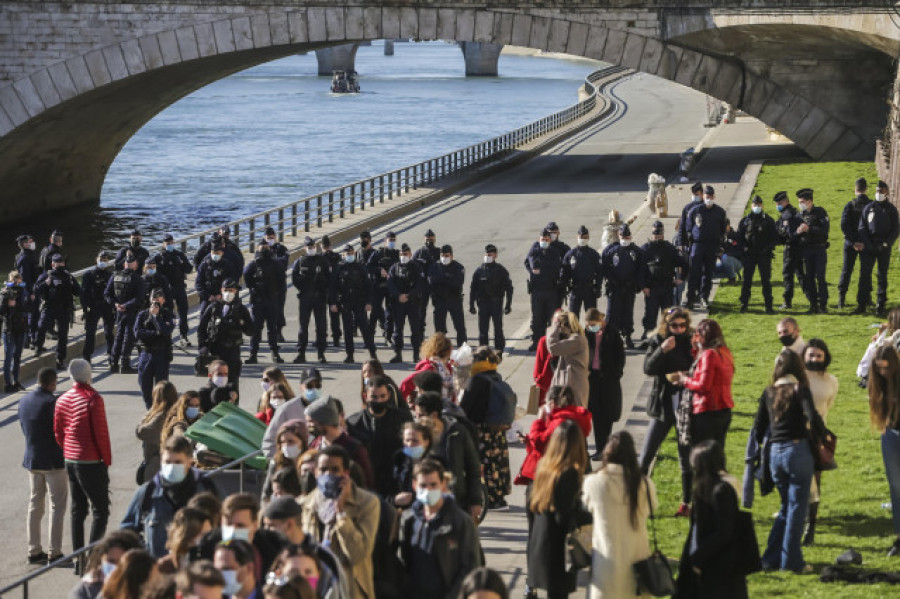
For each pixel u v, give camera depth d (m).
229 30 106.19
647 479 19.38
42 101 106.88
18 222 124.88
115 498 33.22
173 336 54.34
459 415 23.23
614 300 45.19
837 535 25.81
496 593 14.84
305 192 148.62
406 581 19.12
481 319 46.22
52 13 105.88
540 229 79.19
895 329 33.88
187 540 17.27
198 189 151.38
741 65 107.88
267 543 17.38
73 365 28.11
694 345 28.16
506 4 106.50
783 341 28.06
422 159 180.50
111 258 48.81
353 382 44.47
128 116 129.00
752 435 24.00
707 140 135.88
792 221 49.53
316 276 47.03
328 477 18.73
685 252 50.97
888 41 94.50
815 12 96.44
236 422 27.42
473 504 22.70
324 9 106.12
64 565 28.66
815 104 108.00
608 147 141.50
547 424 23.61
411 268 46.53
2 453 37.84
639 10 106.06
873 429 24.61
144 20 105.94
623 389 40.22
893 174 69.50
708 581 19.08
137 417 41.31
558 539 20.42
